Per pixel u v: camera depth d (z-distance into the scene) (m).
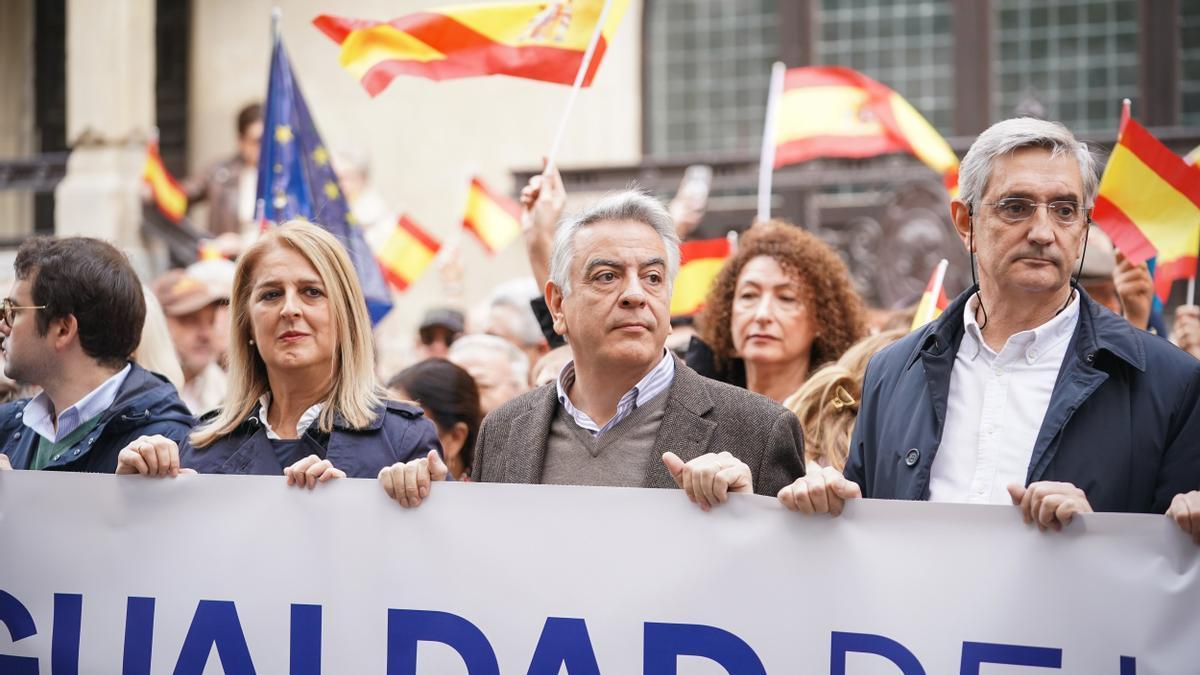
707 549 2.98
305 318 3.42
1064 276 2.92
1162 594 2.72
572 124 13.75
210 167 13.41
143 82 13.09
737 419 3.20
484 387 5.24
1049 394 2.95
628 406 3.26
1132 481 2.84
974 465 2.98
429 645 3.12
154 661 3.26
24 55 15.27
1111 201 4.40
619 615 3.02
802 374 4.42
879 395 3.18
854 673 2.88
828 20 13.38
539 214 4.34
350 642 3.16
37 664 3.31
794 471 3.19
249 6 14.55
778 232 4.48
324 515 3.20
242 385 3.53
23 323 3.66
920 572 2.86
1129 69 12.65
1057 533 2.78
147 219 12.78
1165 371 2.87
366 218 13.42
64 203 12.80
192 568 3.25
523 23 4.72
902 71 13.19
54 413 3.75
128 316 3.72
